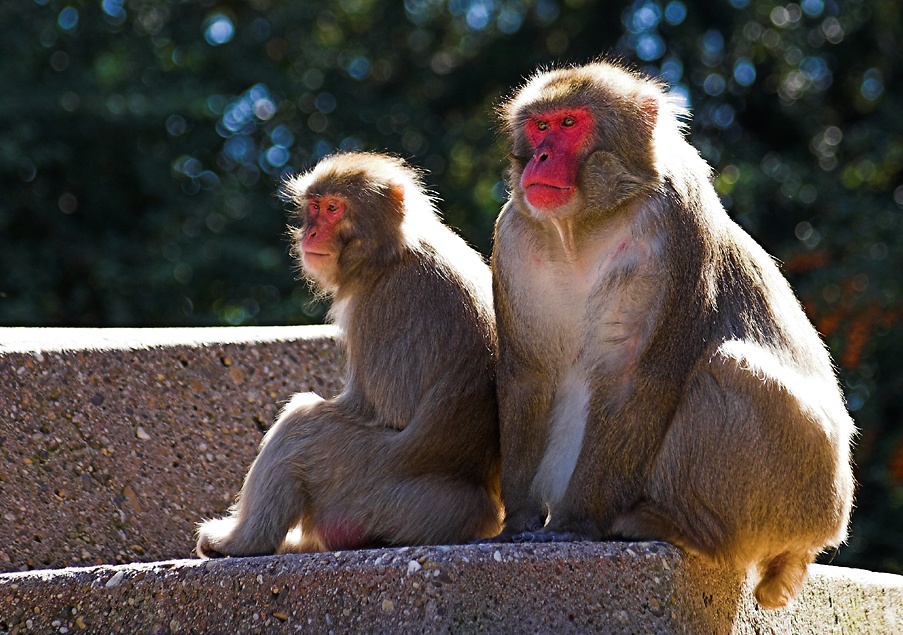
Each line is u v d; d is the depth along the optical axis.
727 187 37.12
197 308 36.34
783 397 12.43
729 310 13.15
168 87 36.88
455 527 13.76
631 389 12.72
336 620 11.70
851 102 41.66
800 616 14.49
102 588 12.05
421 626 11.55
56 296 36.41
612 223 13.10
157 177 37.16
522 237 13.55
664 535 12.54
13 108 34.59
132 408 16.45
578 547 11.91
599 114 13.12
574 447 13.34
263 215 37.38
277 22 40.94
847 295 31.28
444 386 14.01
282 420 13.95
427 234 14.90
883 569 29.45
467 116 44.97
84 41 37.59
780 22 40.97
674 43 41.97
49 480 15.75
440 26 45.94
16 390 15.73
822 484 12.68
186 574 11.98
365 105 42.19
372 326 14.38
